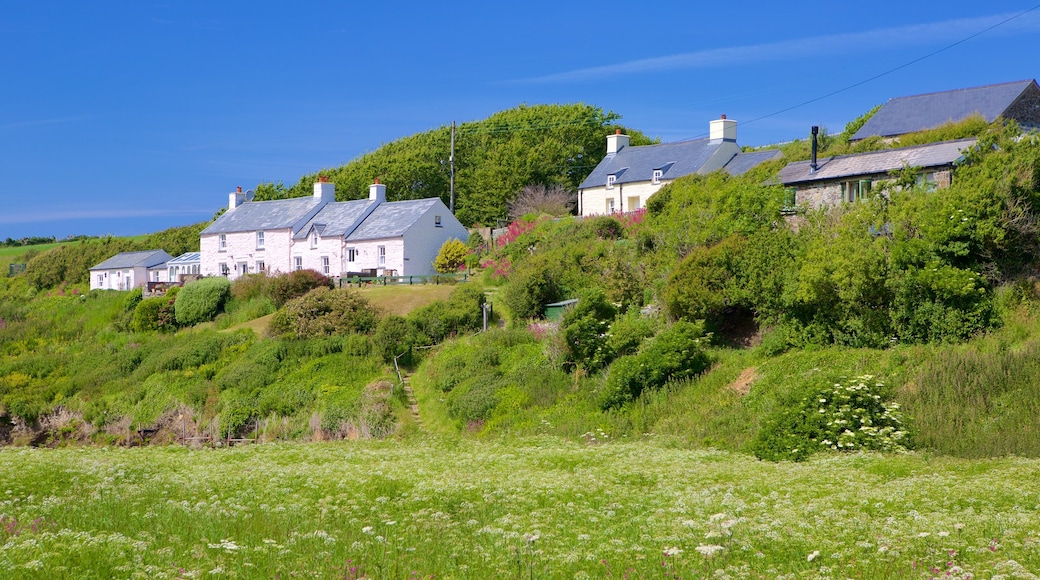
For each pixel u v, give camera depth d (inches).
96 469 814.5
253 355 1843.0
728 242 1472.7
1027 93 2063.2
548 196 2913.4
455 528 569.9
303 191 3678.6
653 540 508.7
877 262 1279.5
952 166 1512.1
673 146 2679.6
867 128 2202.3
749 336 1439.5
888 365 1179.9
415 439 1341.0
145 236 3929.6
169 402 1736.0
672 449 1060.5
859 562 470.0
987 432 983.0
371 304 2004.2
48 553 438.6
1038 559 471.5
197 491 700.7
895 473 809.5
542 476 794.8
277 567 454.9
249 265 2908.5
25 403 1825.8
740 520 546.6
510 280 2001.7
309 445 1256.8
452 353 1733.5
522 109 3850.9
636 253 1777.8
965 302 1230.3
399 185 3393.2
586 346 1483.8
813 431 998.4
